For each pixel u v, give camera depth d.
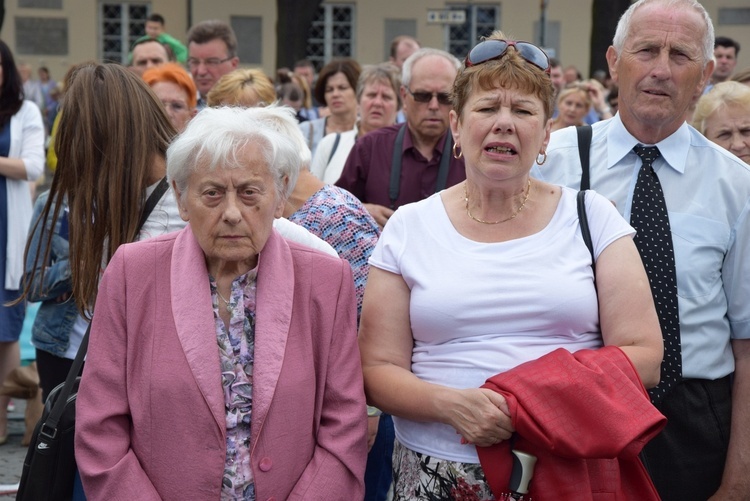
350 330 2.92
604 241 2.92
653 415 2.63
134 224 3.25
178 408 2.72
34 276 3.78
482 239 2.95
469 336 2.88
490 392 2.69
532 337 2.85
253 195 2.75
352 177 5.53
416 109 5.33
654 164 3.46
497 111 2.88
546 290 2.83
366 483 3.79
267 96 5.33
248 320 2.82
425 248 2.96
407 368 2.99
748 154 4.57
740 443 3.33
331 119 7.94
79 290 3.29
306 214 3.72
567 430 2.62
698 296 3.32
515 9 28.52
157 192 3.27
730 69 9.90
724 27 28.31
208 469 2.71
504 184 2.91
